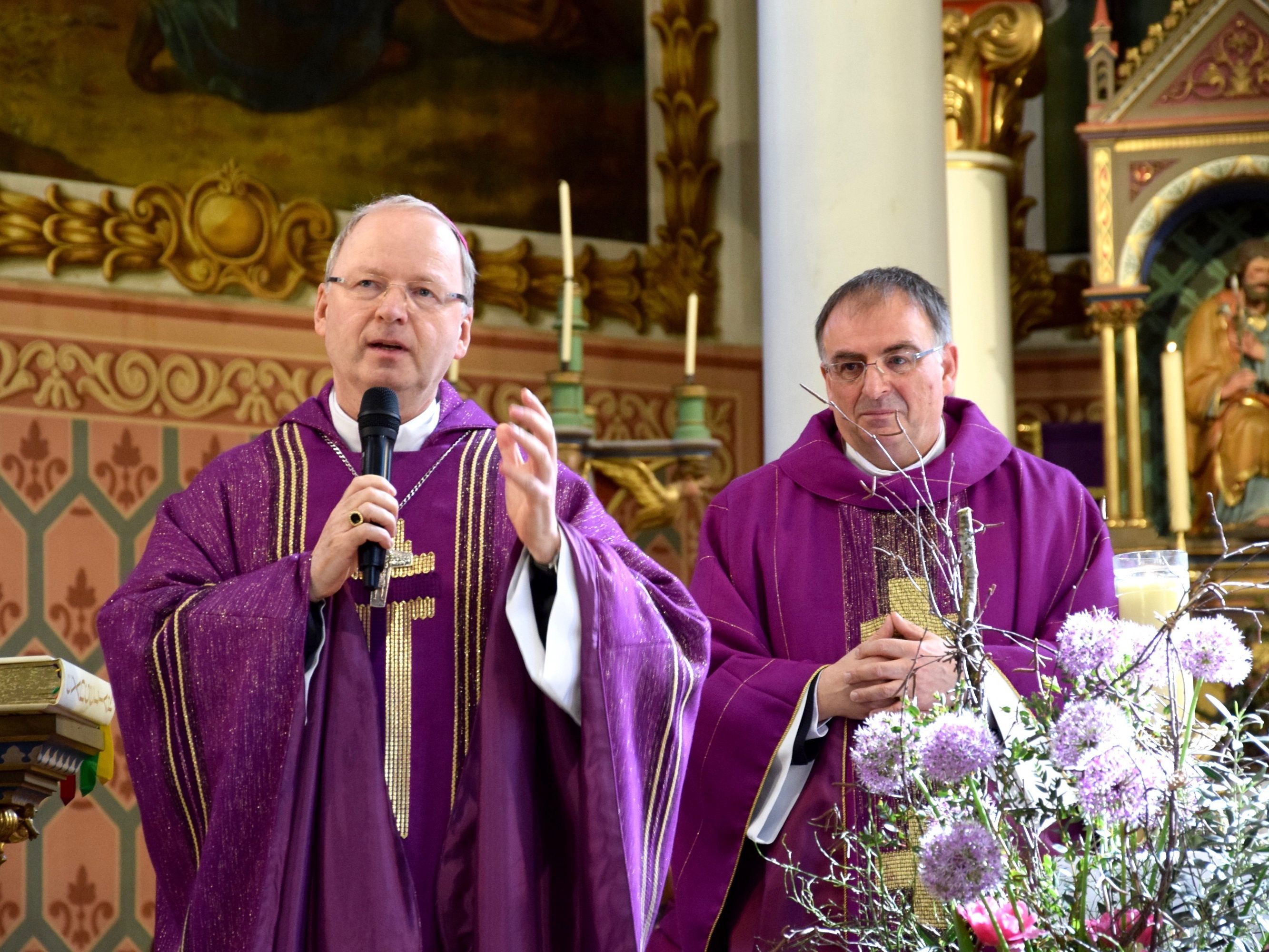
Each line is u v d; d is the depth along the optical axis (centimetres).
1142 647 238
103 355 720
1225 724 247
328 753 278
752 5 875
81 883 682
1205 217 777
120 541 713
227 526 309
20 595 690
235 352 749
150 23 752
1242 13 753
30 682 301
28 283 709
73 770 319
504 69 830
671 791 290
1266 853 230
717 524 386
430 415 320
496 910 269
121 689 283
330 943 267
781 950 301
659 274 850
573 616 281
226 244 754
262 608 277
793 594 368
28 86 725
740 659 356
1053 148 882
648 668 287
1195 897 229
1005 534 364
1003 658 338
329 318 309
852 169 654
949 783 226
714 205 867
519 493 280
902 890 270
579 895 276
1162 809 227
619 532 316
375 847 273
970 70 801
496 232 817
